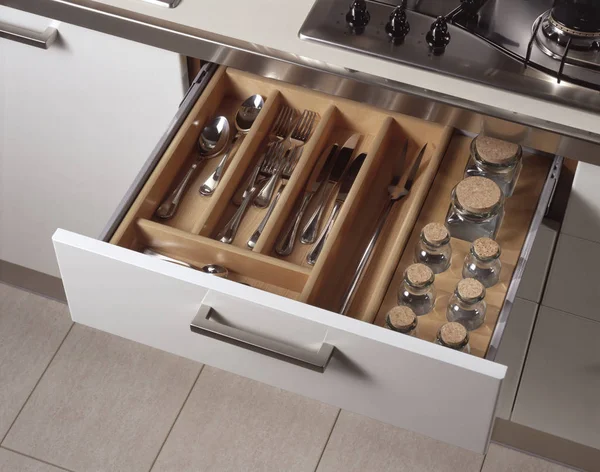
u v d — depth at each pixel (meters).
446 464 1.75
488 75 1.11
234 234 1.20
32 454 1.75
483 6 1.19
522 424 1.64
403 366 0.98
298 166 1.22
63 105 1.42
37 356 1.87
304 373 1.11
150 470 1.73
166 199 1.24
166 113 1.37
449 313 1.09
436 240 1.08
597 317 1.37
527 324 1.42
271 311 0.97
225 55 1.19
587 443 1.62
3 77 1.41
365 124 1.29
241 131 1.30
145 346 1.89
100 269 1.05
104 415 1.79
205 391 1.83
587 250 1.25
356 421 1.80
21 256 1.81
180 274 0.99
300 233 1.22
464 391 0.98
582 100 1.08
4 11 1.29
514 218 1.19
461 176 1.23
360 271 1.15
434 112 1.15
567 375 1.49
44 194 1.63
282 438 1.78
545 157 1.24
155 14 1.20
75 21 1.24
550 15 1.12
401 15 1.14
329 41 1.15
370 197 1.25
